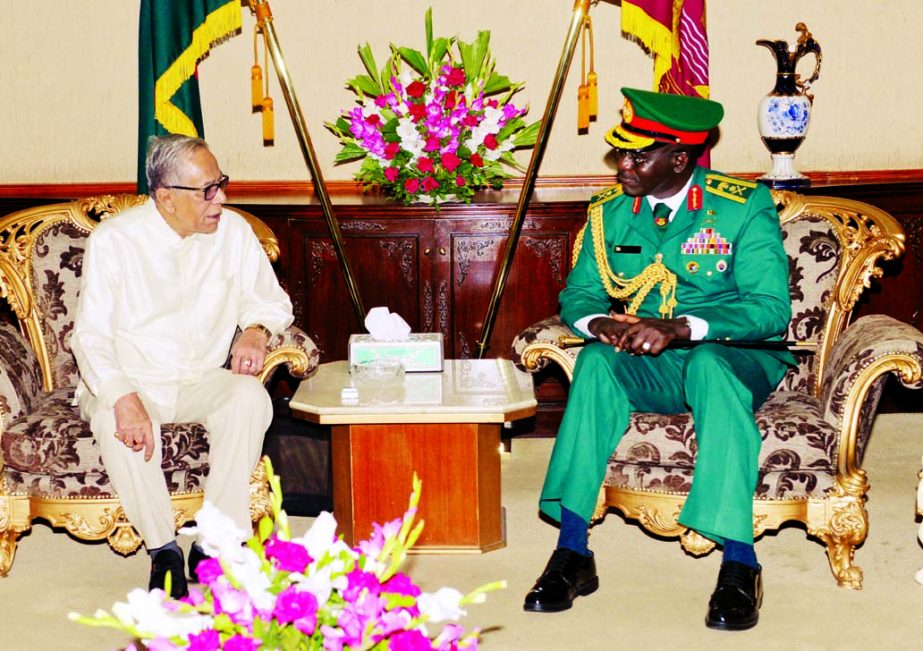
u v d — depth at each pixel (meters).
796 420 3.32
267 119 4.45
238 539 1.74
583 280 3.71
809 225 3.83
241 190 5.35
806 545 3.75
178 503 3.44
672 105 3.45
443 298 4.82
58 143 5.35
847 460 3.32
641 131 3.44
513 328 4.84
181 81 4.41
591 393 3.36
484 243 4.77
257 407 3.41
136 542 3.43
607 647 3.03
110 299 3.51
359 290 4.82
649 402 3.45
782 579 3.48
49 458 3.37
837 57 5.27
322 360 4.91
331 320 4.88
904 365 3.26
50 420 3.45
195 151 3.44
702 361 3.23
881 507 4.07
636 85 5.27
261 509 3.54
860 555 3.64
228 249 3.71
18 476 3.44
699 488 3.21
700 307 3.56
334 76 5.30
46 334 3.90
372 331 3.89
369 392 3.63
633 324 3.40
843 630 3.11
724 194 3.56
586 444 3.35
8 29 5.28
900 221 4.87
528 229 4.76
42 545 3.83
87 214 4.07
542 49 5.28
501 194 5.17
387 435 3.59
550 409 4.97
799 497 3.32
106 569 3.62
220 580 1.71
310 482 3.89
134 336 3.57
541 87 5.30
